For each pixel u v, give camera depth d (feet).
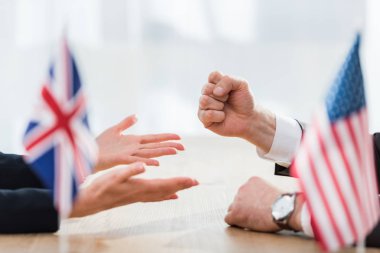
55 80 3.80
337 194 3.63
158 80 15.88
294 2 15.80
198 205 5.75
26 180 5.15
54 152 3.77
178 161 9.84
